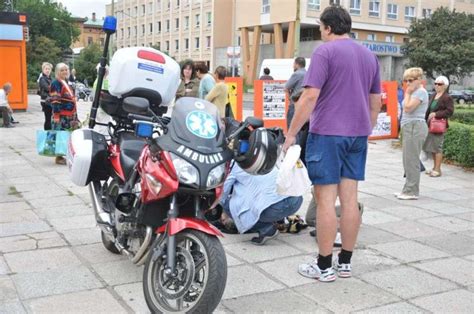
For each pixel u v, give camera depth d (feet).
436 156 31.60
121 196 13.73
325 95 14.38
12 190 24.64
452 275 15.75
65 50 248.11
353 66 14.32
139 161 12.99
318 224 14.90
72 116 32.09
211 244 11.63
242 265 16.14
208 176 11.48
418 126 24.61
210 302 11.39
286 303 13.60
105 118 20.74
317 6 160.97
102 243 17.63
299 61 29.27
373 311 13.26
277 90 46.50
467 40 150.20
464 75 155.63
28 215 20.71
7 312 12.69
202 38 215.31
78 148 15.66
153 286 12.44
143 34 266.36
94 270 15.37
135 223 13.17
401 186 28.27
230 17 209.36
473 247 18.35
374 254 17.46
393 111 49.11
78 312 12.82
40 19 232.73
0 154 34.47
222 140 12.17
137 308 13.08
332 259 16.60
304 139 17.43
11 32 64.95
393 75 172.55
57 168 29.86
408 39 166.50
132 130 16.56
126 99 12.50
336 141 14.32
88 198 23.34
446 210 23.34
